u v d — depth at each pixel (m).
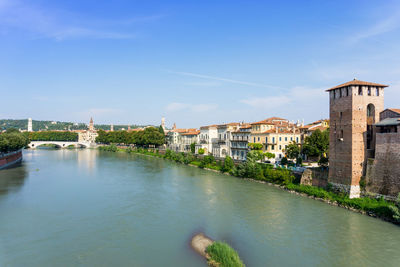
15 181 86.00
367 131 62.78
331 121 64.62
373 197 56.34
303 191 68.44
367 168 58.56
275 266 35.25
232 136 120.44
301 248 40.06
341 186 61.12
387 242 41.78
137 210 57.22
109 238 43.56
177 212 55.91
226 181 86.25
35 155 177.38
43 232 45.72
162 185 80.81
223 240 42.72
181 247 40.50
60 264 35.75
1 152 123.69
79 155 179.00
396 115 56.47
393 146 53.81
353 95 59.16
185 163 130.00
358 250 39.44
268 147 100.88
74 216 53.50
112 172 104.94
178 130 192.00
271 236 44.06
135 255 38.12
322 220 50.62
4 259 36.88
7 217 52.44
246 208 58.00
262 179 83.50
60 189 75.44
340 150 61.78
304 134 105.31
